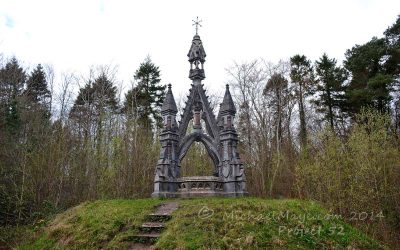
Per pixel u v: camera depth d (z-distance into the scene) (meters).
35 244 16.36
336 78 36.69
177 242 12.66
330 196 23.16
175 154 20.91
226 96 21.84
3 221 23.58
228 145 20.77
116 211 16.14
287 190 32.38
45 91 41.31
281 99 37.84
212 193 19.52
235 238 12.73
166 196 19.48
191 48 23.00
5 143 26.83
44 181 26.61
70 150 30.02
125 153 31.88
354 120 33.69
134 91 41.31
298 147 36.97
